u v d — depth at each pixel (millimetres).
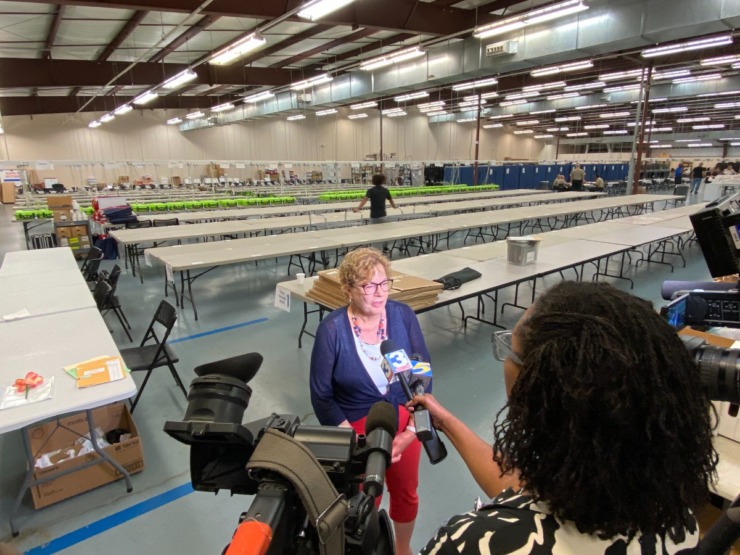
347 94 12594
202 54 10461
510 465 514
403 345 1598
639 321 474
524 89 13398
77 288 3299
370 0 7129
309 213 7758
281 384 3104
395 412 688
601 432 438
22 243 8625
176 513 1997
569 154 29031
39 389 1742
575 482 444
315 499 442
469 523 514
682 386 461
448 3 8062
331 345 1527
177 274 6234
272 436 488
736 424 1210
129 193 11312
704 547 602
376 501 553
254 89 16078
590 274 6086
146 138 17656
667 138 24891
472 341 3848
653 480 440
